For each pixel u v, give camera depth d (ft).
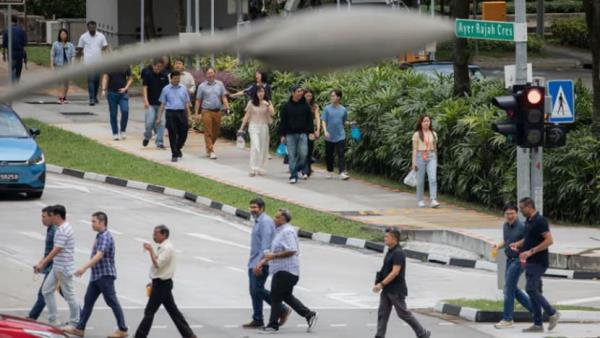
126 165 248.93
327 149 245.24
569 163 206.49
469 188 223.10
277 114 274.98
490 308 142.92
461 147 222.69
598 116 216.54
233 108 286.25
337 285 162.81
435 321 141.28
